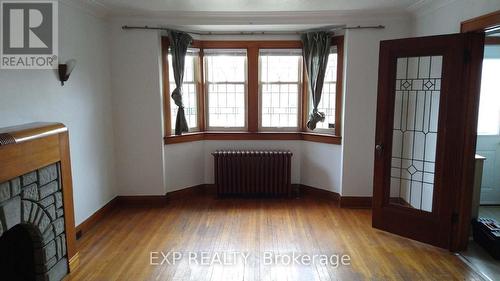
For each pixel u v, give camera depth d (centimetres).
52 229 264
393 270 289
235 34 466
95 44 386
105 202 418
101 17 398
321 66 445
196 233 363
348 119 428
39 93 288
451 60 303
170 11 391
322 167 475
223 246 333
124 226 383
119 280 275
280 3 354
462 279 275
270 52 470
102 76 405
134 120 436
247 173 473
